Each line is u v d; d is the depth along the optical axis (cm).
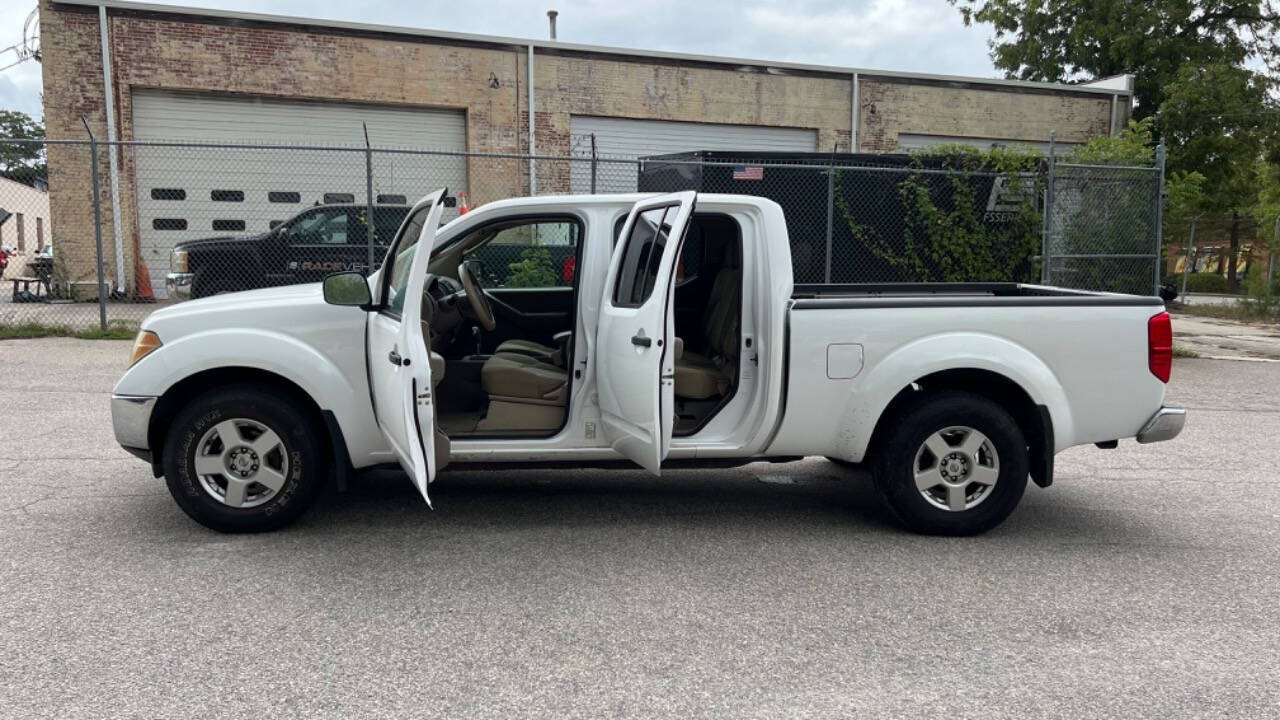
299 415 512
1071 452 787
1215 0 2781
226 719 324
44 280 1709
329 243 1437
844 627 411
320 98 1884
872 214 1307
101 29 1736
